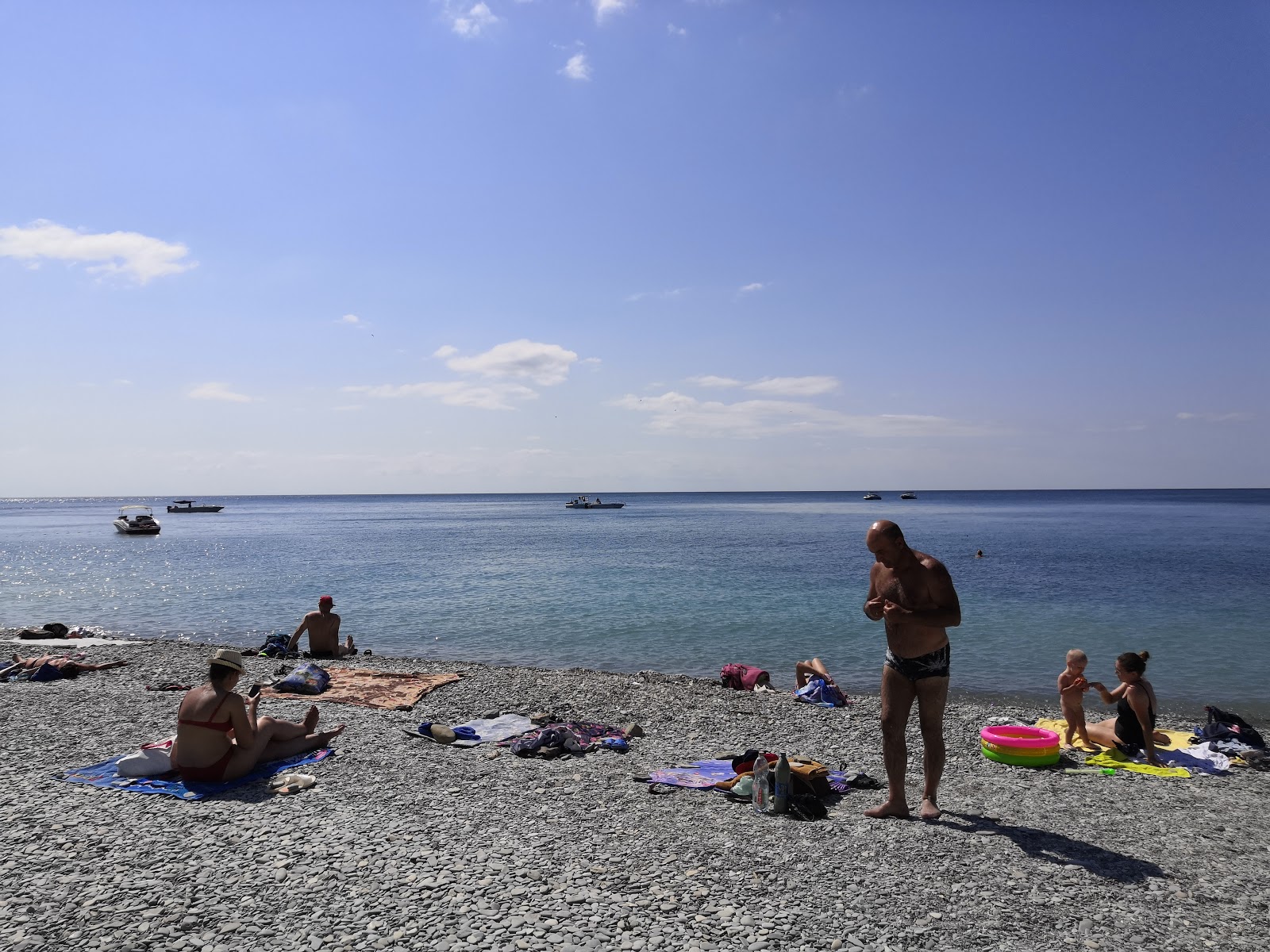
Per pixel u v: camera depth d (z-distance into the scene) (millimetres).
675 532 79938
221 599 29984
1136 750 9688
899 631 7078
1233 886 5809
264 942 4648
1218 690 15844
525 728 10367
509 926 4891
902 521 102938
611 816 7047
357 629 23141
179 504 173375
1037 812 7477
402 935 4742
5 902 5098
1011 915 5219
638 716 11484
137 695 12141
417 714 11391
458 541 67188
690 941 4758
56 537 77625
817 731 10836
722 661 19000
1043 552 50062
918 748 10102
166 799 7207
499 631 22859
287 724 8820
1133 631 22359
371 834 6406
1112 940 4922
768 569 40344
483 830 6613
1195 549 52375
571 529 89312
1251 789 8547
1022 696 15469
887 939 4852
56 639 19250
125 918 4910
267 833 6375
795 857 6121
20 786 7516
